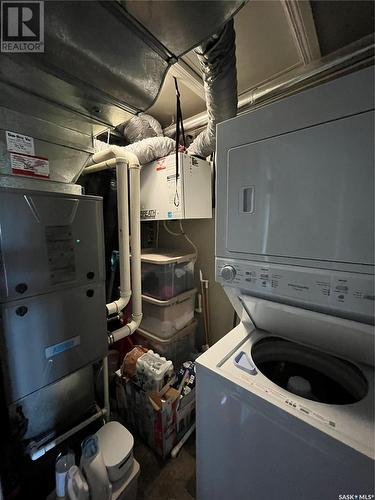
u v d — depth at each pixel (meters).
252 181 0.79
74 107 1.09
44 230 0.99
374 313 0.60
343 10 1.04
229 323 2.10
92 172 1.75
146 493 1.25
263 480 0.74
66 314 1.09
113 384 1.80
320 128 0.64
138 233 1.62
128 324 1.63
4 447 0.98
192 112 1.99
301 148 0.68
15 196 0.90
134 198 1.58
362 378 0.83
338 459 0.58
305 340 0.99
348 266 0.63
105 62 0.82
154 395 1.42
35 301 0.97
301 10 1.00
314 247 0.68
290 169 0.70
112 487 1.03
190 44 0.79
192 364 1.77
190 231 2.26
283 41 1.22
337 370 0.95
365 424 0.62
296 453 0.66
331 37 1.20
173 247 2.42
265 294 0.84
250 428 0.75
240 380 0.79
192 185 1.75
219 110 1.31
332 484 0.60
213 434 0.87
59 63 0.81
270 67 1.42
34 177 1.11
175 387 1.57
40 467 1.10
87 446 1.06
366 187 0.58
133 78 0.92
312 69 1.38
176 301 1.87
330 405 0.68
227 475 0.85
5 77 0.87
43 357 1.01
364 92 0.57
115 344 1.92
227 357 0.92
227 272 0.88
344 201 0.62
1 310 0.88
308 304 0.77
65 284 1.08
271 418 0.70
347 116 0.60
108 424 1.25
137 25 0.70
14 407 0.96
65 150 1.22
